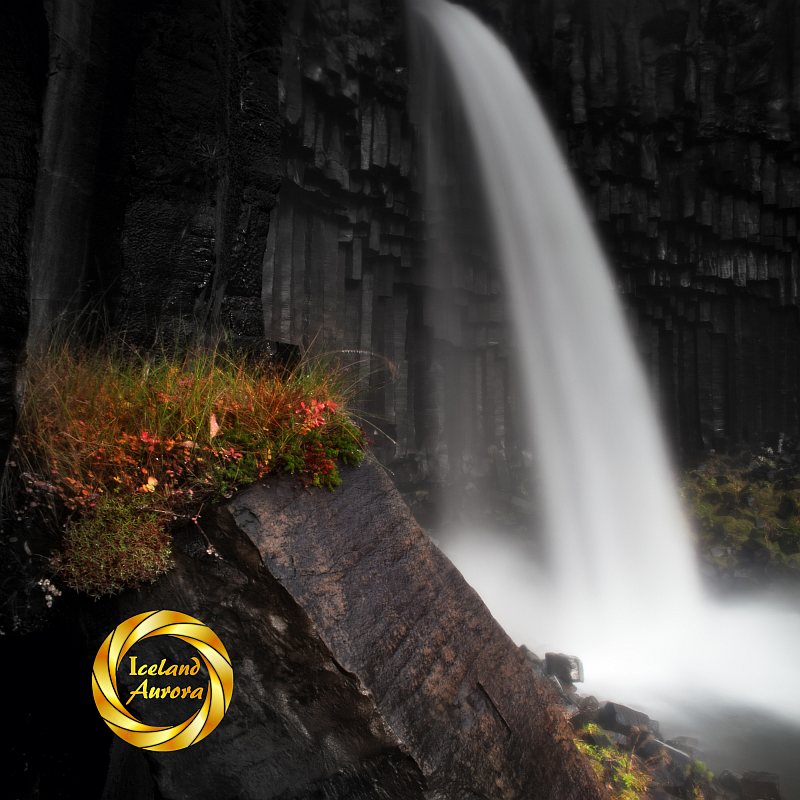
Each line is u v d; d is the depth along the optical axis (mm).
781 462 11539
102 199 3221
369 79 8336
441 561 2713
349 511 2582
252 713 2137
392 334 9570
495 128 9672
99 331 3105
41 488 2236
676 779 3590
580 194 10609
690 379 12164
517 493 10297
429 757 2145
